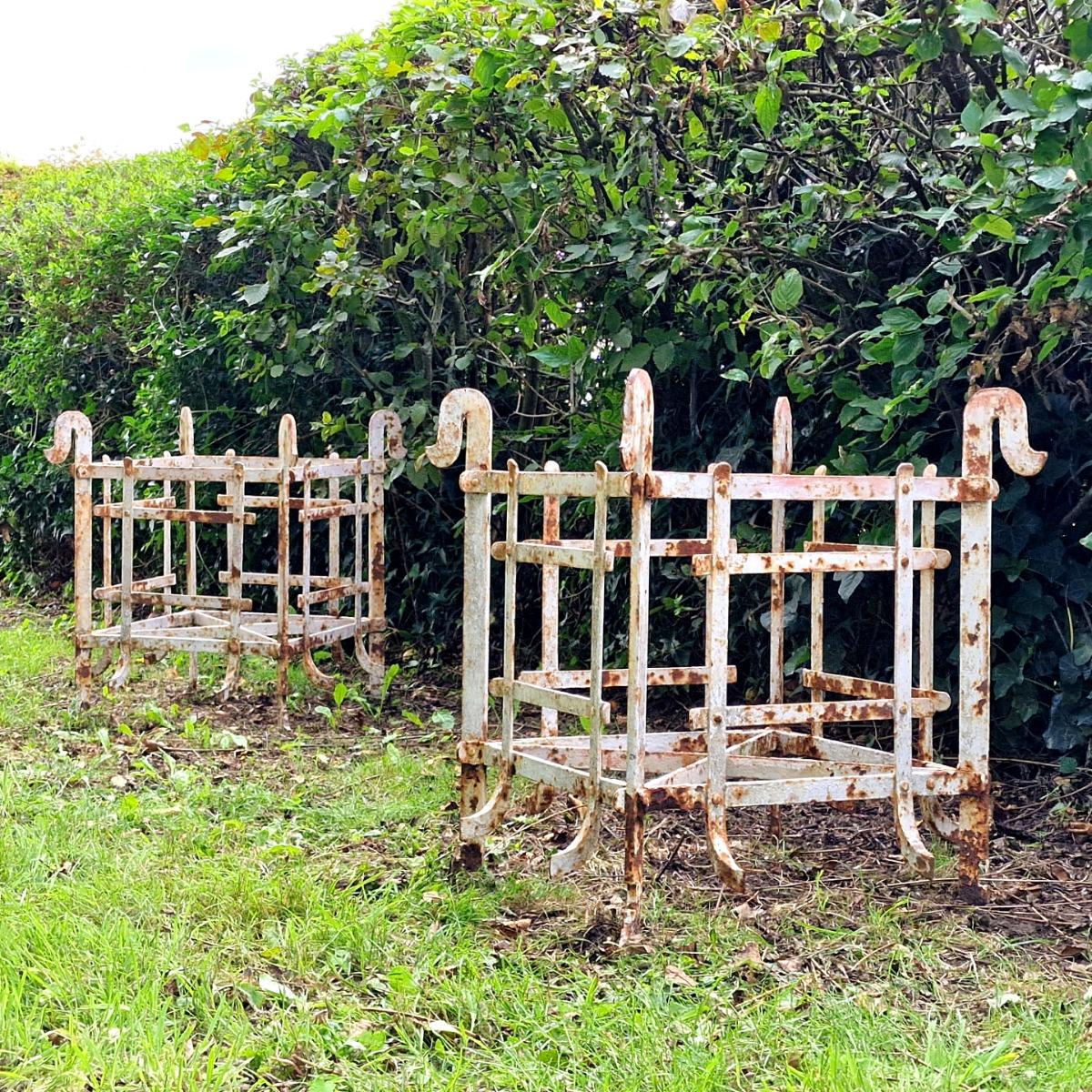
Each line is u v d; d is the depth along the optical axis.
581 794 3.43
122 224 8.97
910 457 4.79
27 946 3.05
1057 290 4.41
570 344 5.24
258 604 8.26
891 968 3.15
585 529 6.38
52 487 9.70
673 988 2.98
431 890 3.59
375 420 6.43
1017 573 4.59
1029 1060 2.64
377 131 6.30
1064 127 4.02
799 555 3.41
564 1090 2.50
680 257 4.82
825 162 5.19
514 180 5.71
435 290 6.65
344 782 4.80
